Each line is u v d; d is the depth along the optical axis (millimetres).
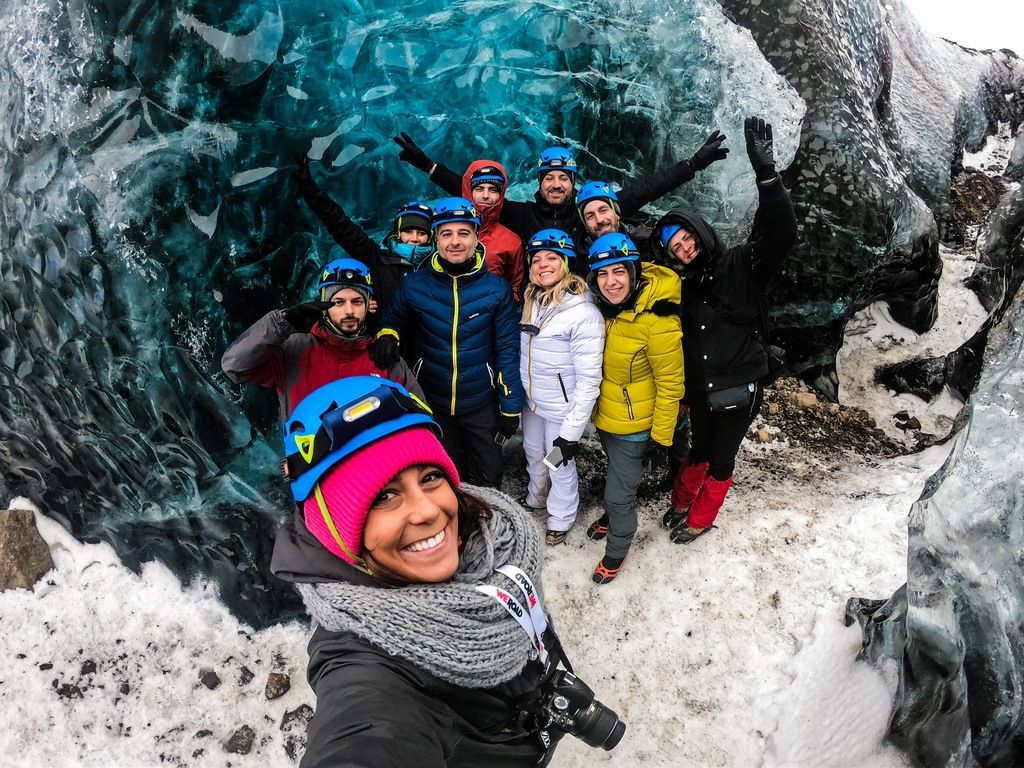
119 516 3076
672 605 2941
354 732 916
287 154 2695
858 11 4902
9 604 3035
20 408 3072
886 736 2152
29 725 2646
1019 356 1789
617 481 2768
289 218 2771
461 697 1101
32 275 2613
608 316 2533
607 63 3293
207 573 3012
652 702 2641
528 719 1268
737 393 2598
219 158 2506
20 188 2551
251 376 2223
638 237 2820
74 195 2369
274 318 2109
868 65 4938
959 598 1794
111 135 2361
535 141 3271
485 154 3211
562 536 3186
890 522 3152
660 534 3244
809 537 3172
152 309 2438
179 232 2441
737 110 3580
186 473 2771
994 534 1679
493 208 2797
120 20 2352
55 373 2789
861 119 4262
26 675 2791
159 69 2385
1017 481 1648
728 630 2824
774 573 3006
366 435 1059
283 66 2584
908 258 4508
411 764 903
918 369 4504
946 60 7438
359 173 2936
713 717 2568
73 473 3088
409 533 1082
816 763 2285
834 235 4043
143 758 2553
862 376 4621
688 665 2738
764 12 4152
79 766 2537
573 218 2918
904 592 2359
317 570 1115
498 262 2855
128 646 2891
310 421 1104
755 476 3658
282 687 2709
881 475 3703
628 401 2588
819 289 4172
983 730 1719
